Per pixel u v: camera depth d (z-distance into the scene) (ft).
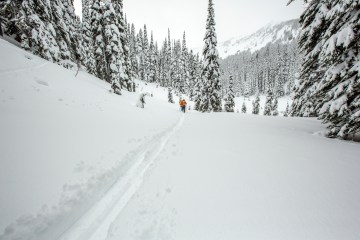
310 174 16.46
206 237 9.77
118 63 87.86
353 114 28.55
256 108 212.23
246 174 16.60
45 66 48.29
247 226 10.37
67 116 27.07
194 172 17.30
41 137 18.90
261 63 457.68
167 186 15.01
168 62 296.92
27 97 28.07
